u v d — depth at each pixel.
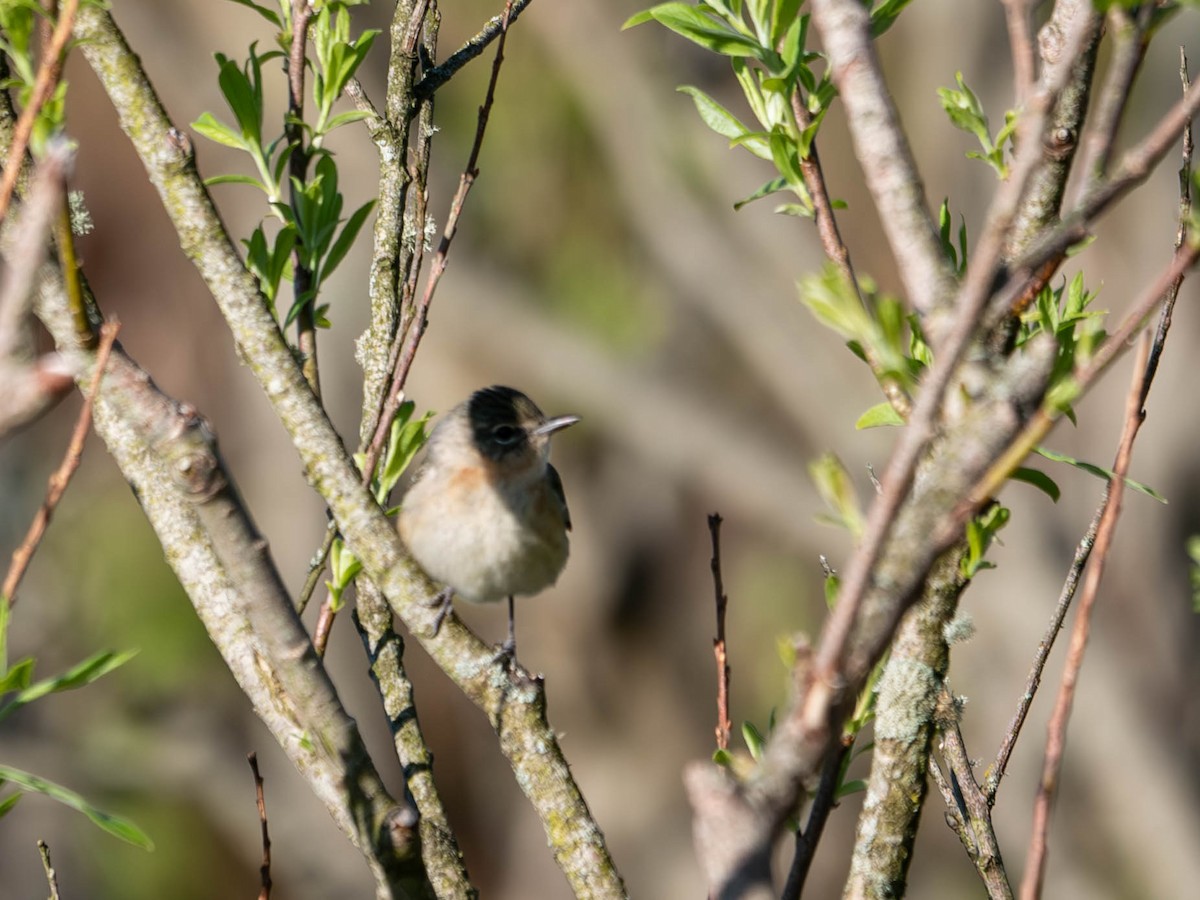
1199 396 16.80
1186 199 3.68
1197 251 2.97
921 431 2.55
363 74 17.23
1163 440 16.75
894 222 3.37
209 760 16.31
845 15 3.47
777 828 2.57
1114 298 16.36
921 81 17.67
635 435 19.02
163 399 3.72
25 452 16.20
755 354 19.08
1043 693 16.25
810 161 4.63
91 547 15.66
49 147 3.66
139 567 15.60
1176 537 16.98
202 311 17.52
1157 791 16.39
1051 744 3.39
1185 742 16.88
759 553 19.38
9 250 3.83
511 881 17.86
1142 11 3.23
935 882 17.20
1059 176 3.82
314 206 5.98
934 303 3.28
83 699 16.03
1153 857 16.42
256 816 16.41
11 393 3.14
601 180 19.00
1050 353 2.91
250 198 16.95
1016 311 3.78
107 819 3.62
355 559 5.91
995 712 16.20
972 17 17.56
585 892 4.82
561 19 18.41
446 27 17.59
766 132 4.70
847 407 18.72
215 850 16.28
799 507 18.84
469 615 19.28
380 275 6.39
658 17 4.79
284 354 4.67
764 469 19.03
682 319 19.50
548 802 4.87
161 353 17.45
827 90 4.82
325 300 16.36
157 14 17.78
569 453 19.48
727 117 4.85
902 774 4.29
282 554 16.42
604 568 19.39
